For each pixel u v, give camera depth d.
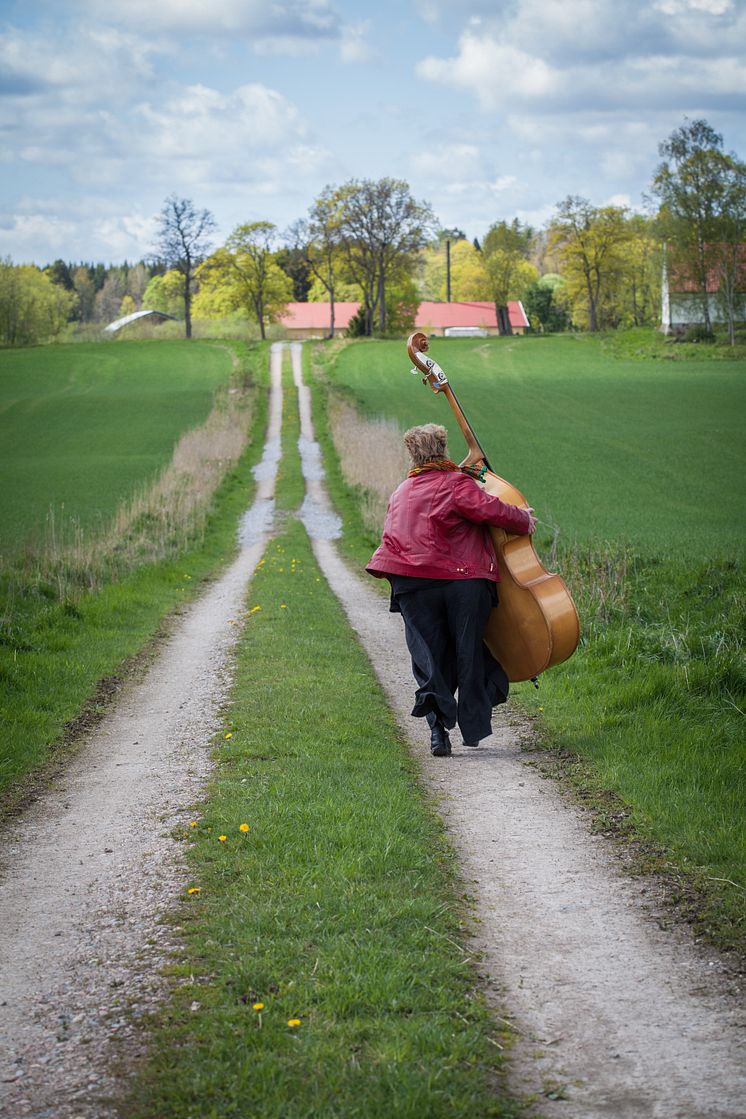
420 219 104.50
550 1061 3.15
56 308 137.62
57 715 8.41
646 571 14.95
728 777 6.00
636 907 4.33
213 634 12.79
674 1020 3.39
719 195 92.25
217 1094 2.92
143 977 3.68
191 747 7.29
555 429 55.47
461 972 3.68
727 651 8.80
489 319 141.50
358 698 8.53
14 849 5.35
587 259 111.19
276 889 4.37
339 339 107.25
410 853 4.81
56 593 15.09
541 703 8.20
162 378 86.31
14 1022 3.45
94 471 43.84
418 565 6.31
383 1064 3.02
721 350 91.75
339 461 44.22
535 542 20.88
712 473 40.22
